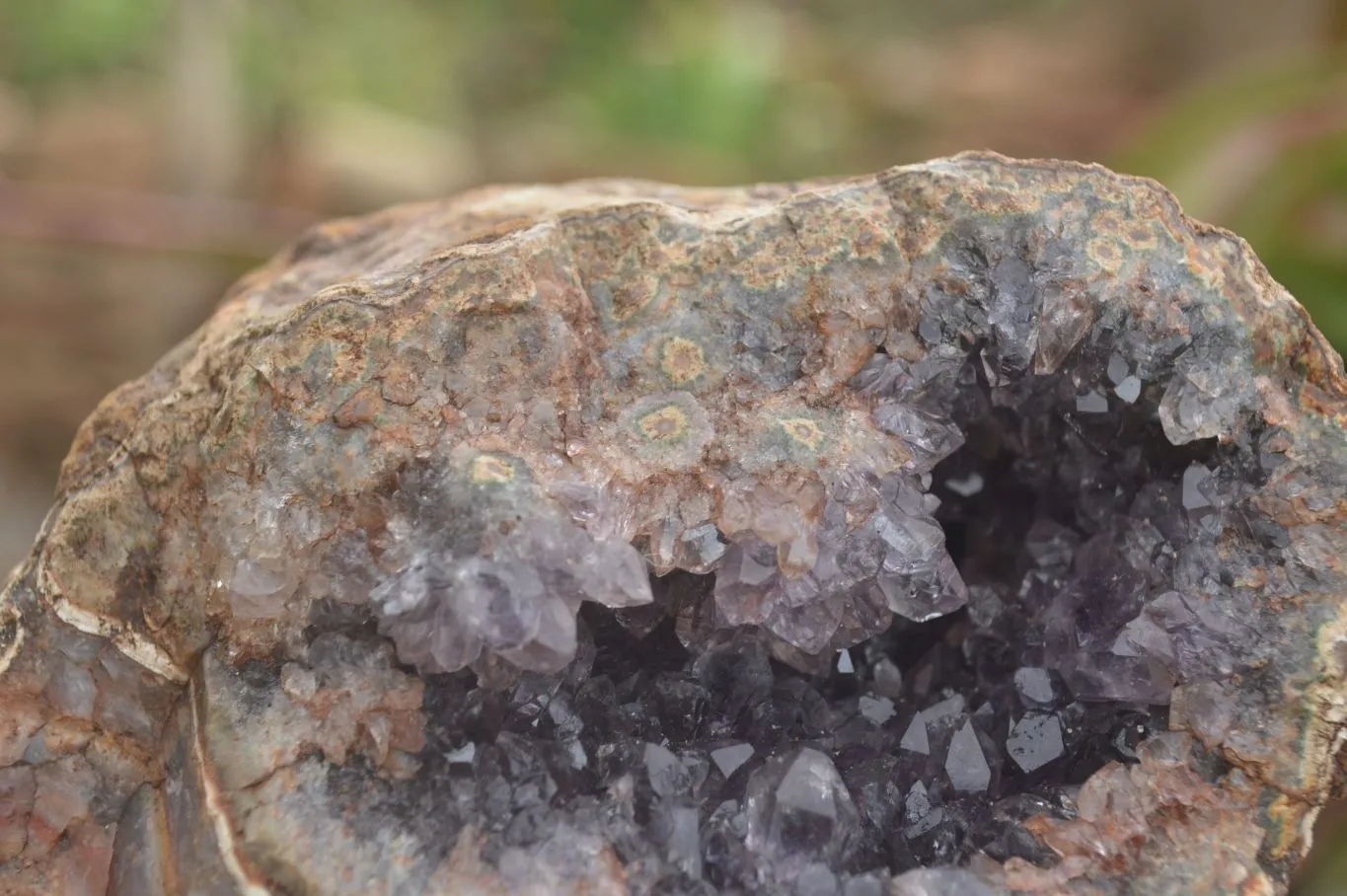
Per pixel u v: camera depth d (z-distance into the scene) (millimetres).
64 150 544
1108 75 705
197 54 523
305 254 262
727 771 216
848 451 217
